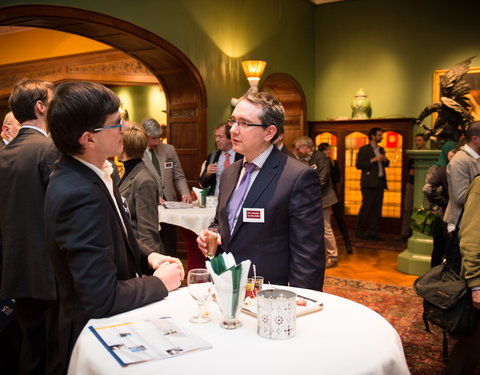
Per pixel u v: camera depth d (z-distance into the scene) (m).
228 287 1.31
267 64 7.09
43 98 2.12
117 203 1.66
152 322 1.35
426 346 3.15
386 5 7.92
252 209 1.91
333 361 1.14
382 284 4.73
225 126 4.57
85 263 1.34
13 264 2.00
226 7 6.15
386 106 8.05
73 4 4.18
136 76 7.97
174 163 4.98
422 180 5.18
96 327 1.32
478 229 2.10
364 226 7.43
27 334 2.09
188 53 5.51
